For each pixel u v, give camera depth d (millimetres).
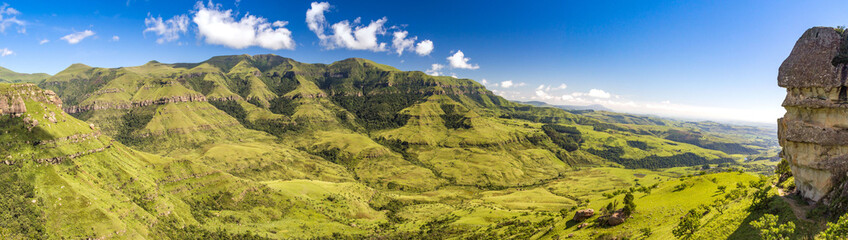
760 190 83812
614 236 114312
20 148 177125
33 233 140375
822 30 63844
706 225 85000
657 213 123188
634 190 188000
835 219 56188
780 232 59094
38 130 190625
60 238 142875
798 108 68250
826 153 63719
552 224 158500
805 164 67125
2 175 159750
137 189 199500
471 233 196625
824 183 63594
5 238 134000
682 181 165375
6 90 196000
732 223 76250
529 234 158000
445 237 199625
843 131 61562
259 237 197500
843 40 61594
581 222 139375
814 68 63250
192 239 180625
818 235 55625
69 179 174125
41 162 175750
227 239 190375
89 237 146375
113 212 163625
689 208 117625
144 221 173375
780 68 69375
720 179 144625
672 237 90312
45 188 161000
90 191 171000
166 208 195125
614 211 132250
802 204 66750
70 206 154875
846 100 60500
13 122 188000
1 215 140250
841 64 60250
